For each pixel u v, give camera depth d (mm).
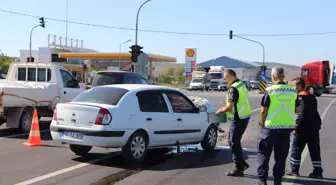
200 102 9789
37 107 12414
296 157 7266
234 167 7832
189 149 9828
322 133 13359
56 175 6887
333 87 47031
